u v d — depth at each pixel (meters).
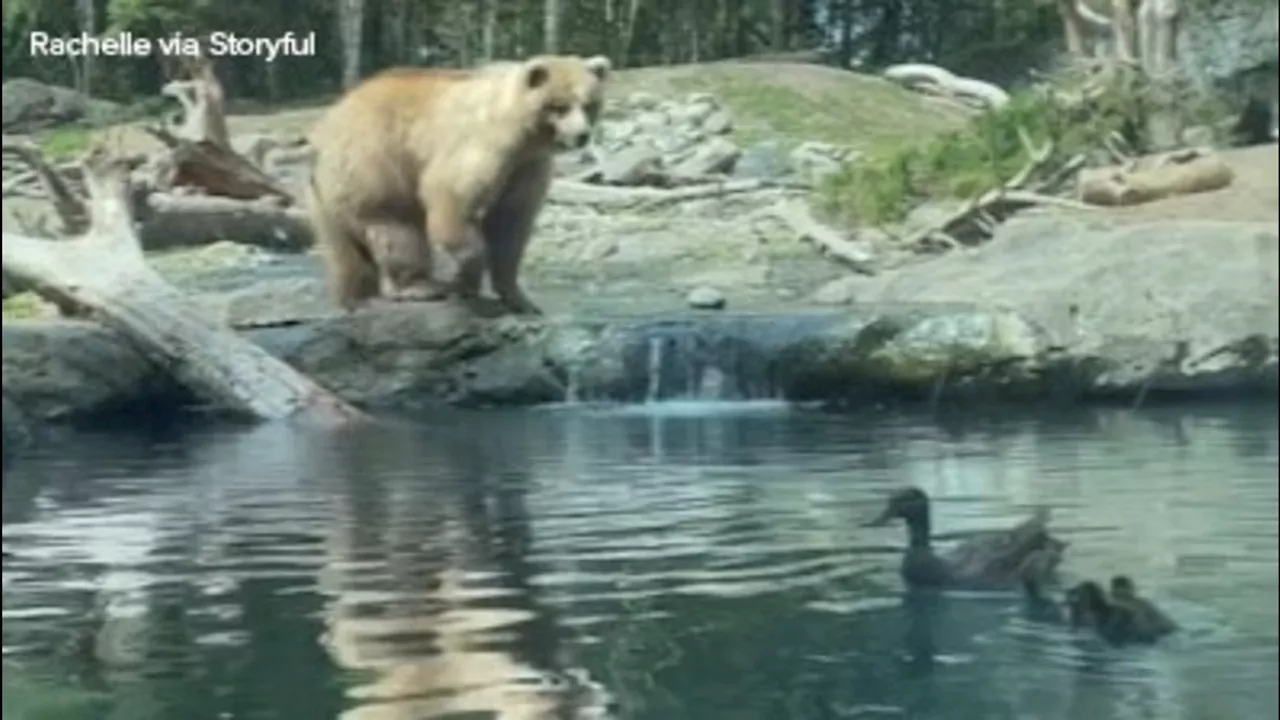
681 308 10.96
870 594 5.23
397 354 10.07
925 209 13.06
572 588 5.42
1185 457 7.48
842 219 13.11
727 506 6.68
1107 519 6.21
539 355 10.01
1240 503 6.34
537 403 9.90
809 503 6.71
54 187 11.53
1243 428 8.28
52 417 9.05
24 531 6.39
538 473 7.53
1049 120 13.24
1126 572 5.39
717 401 9.83
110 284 9.62
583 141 10.70
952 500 6.73
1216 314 9.55
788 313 10.09
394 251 10.99
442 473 7.60
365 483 7.36
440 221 10.89
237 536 6.28
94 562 5.93
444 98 11.09
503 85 10.84
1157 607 4.99
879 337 9.72
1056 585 5.25
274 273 12.05
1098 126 13.17
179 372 9.48
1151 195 11.98
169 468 7.86
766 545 5.96
